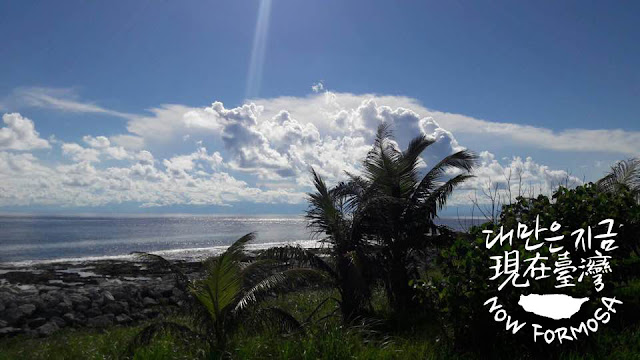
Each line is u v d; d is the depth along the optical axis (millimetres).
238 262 7793
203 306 7805
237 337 7590
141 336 7430
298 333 7520
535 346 6543
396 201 10609
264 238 69750
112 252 41438
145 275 25578
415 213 11477
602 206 8094
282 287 8141
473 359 6535
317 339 6957
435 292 7371
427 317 9945
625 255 8281
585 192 8578
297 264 10305
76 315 15031
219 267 7477
